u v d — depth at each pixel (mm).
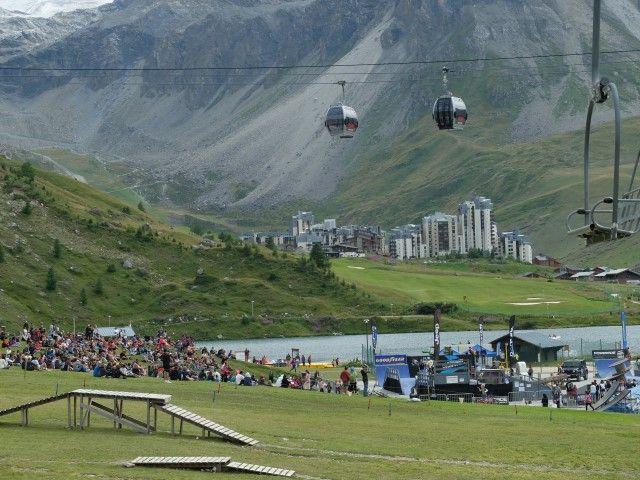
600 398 193875
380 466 92812
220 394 143875
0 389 128500
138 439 94438
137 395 99312
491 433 121188
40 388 131250
